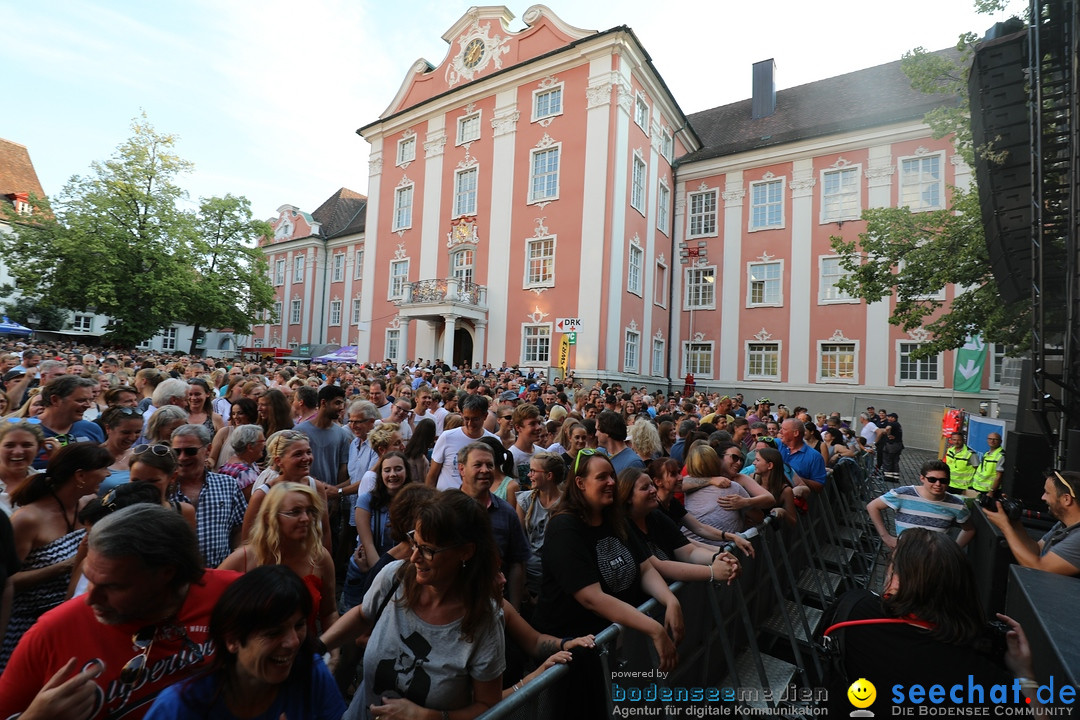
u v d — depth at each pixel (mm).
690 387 25031
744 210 26672
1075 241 5172
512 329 24656
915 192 22750
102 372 10336
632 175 23953
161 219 31500
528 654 2498
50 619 1789
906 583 2062
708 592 3275
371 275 30812
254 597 1519
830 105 28406
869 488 11188
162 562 1731
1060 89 6035
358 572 3867
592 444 5523
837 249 14086
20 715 1593
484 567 2088
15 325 30672
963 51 11703
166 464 2986
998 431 10836
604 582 2594
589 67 23281
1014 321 10438
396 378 10266
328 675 1747
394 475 3834
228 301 34406
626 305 23672
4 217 41156
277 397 5191
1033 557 3570
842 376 23938
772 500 4441
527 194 24750
